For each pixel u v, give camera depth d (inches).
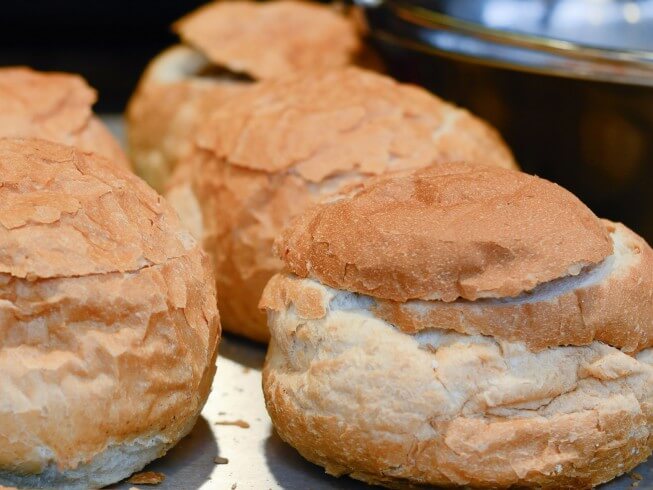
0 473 14.3
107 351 14.2
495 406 14.3
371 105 19.7
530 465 14.2
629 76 20.6
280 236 16.4
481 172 15.9
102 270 14.4
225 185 19.3
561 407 14.5
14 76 21.3
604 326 14.6
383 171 18.5
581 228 14.8
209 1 34.0
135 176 16.7
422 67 24.0
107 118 33.4
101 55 34.9
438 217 14.8
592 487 15.0
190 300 15.4
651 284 15.4
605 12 24.1
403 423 14.3
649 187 21.5
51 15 33.3
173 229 16.0
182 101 25.3
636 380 14.9
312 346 15.1
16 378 13.9
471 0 24.7
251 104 20.4
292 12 27.4
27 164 15.1
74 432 14.1
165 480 15.3
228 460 15.9
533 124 22.3
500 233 14.5
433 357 14.5
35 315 14.1
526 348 14.4
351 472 15.2
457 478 14.3
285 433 15.6
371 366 14.5
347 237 15.0
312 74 21.6
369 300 14.9
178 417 15.1
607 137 21.4
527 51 21.7
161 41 35.5
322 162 18.6
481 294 14.2
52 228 14.4
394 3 25.0
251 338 19.6
